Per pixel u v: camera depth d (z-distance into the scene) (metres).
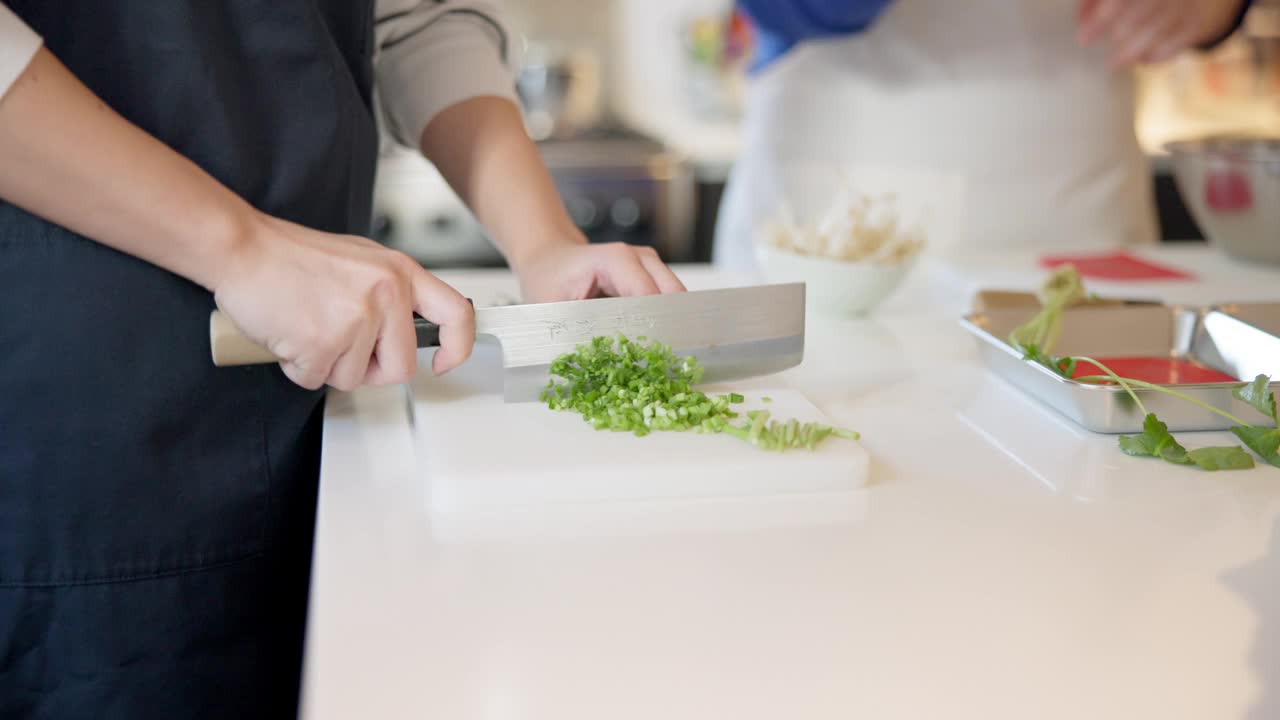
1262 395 0.77
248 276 0.67
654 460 0.69
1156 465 0.77
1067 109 1.81
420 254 2.60
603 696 0.48
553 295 0.88
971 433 0.82
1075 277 1.00
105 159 0.64
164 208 0.65
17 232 0.69
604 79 3.30
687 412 0.75
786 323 0.86
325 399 0.89
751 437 0.72
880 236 1.19
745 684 0.49
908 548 0.63
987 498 0.70
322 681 0.49
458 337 0.73
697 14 3.25
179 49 0.72
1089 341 0.97
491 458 0.69
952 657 0.52
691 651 0.52
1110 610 0.56
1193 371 0.92
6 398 0.72
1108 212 1.87
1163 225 2.84
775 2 1.76
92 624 0.78
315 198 0.80
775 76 1.92
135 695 0.81
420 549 0.62
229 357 0.71
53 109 0.62
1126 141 1.85
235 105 0.75
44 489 0.75
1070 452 0.79
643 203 2.70
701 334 0.83
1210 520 0.68
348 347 0.69
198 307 0.74
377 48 1.01
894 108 1.87
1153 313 0.98
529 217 0.94
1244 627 0.55
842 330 1.13
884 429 0.83
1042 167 1.84
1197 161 1.42
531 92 3.11
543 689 0.49
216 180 0.75
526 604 0.56
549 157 2.66
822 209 1.95
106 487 0.75
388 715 0.47
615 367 0.79
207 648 0.82
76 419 0.73
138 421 0.74
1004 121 1.82
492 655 0.51
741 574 0.60
